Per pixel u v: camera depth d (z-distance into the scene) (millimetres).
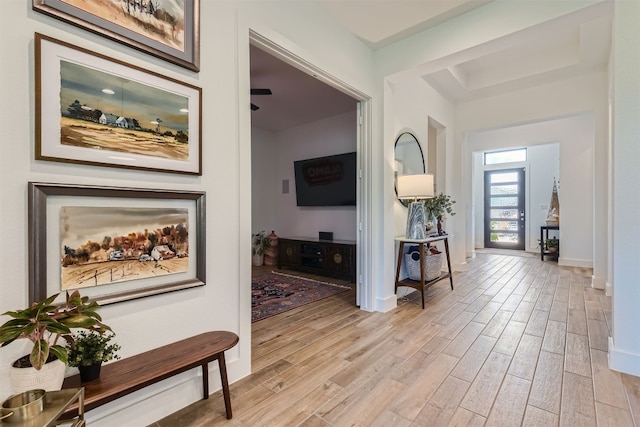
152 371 1306
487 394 1754
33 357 957
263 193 6289
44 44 1190
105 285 1363
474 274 5020
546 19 2240
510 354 2229
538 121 4668
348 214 5328
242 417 1569
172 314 1594
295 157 6113
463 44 2623
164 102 1551
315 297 3744
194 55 1670
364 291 3266
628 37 1966
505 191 8258
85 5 1299
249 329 1977
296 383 1879
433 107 4648
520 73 4324
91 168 1322
